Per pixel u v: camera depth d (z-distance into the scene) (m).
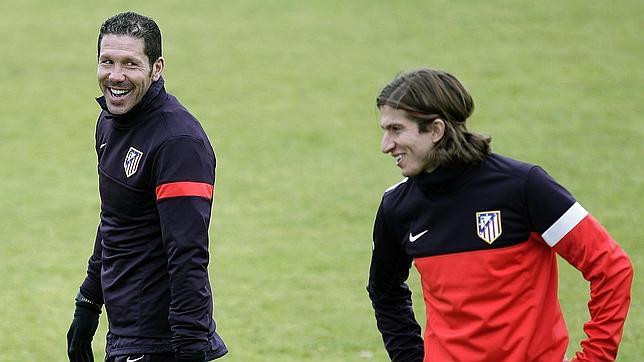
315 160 52.72
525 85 65.75
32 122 60.72
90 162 53.25
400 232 15.17
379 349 28.53
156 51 16.78
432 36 78.25
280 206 45.16
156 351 16.73
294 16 85.62
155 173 16.38
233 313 32.06
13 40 79.44
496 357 14.24
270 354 28.22
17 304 33.34
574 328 29.44
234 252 38.94
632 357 26.67
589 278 13.95
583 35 76.62
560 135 55.56
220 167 51.78
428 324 15.05
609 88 64.56
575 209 13.95
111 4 90.12
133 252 16.80
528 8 84.50
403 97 14.12
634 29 77.56
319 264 37.19
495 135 55.81
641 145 53.41
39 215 44.44
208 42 78.81
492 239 14.22
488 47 74.81
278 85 67.94
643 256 36.66
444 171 14.32
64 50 76.88
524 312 14.19
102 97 17.08
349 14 85.69
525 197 14.09
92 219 43.94
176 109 16.80
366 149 54.44
